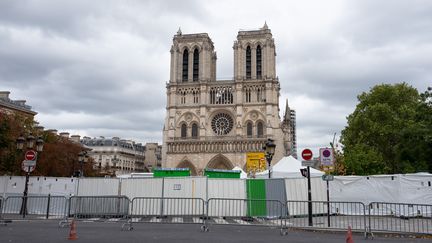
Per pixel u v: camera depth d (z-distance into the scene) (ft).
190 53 422.82
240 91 395.96
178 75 417.69
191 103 407.64
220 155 380.58
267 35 406.41
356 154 206.49
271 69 397.60
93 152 522.47
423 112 158.71
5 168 178.70
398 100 236.02
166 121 406.62
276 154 376.68
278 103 397.60
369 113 229.04
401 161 168.45
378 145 227.61
